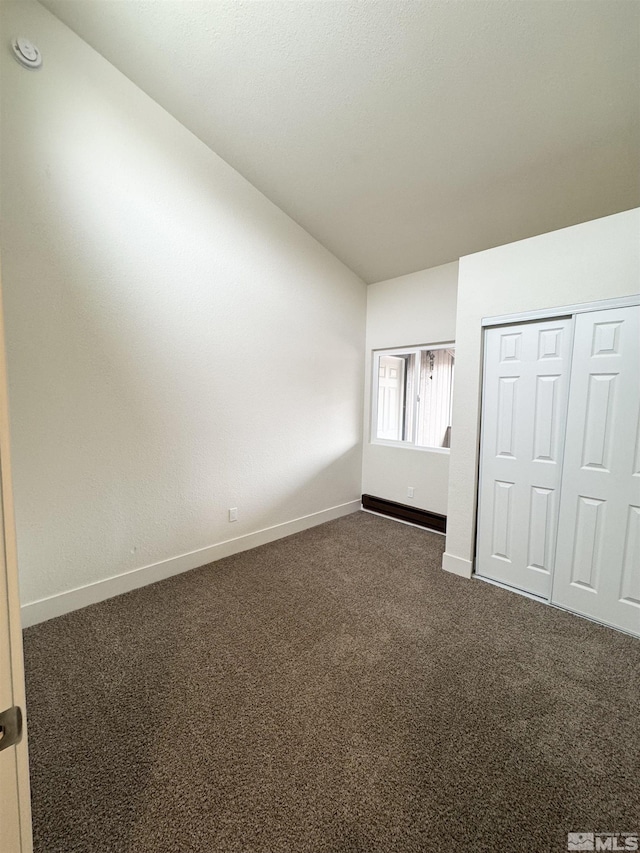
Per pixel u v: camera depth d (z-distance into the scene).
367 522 3.83
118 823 1.08
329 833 1.06
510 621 2.11
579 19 1.58
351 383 4.01
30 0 1.85
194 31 1.94
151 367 2.43
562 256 2.12
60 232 2.00
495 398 2.47
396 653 1.83
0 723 0.50
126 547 2.39
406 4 1.68
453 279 3.41
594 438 2.07
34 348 1.96
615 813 1.12
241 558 2.93
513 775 1.23
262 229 2.99
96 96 2.09
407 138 2.30
